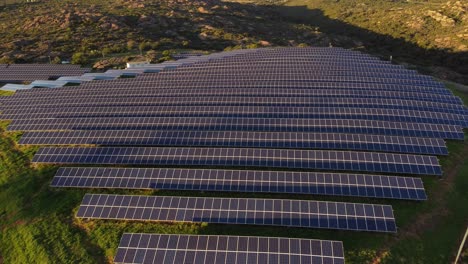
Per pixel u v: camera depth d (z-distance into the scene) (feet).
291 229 103.45
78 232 107.55
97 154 141.28
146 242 95.91
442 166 129.29
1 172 141.49
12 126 177.68
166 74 249.55
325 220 101.86
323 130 155.63
